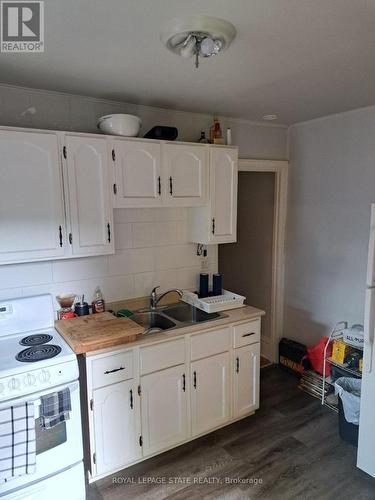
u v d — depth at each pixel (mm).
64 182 2096
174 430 2369
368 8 1294
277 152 3432
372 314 2100
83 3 1245
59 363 1846
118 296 2689
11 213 1968
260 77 2027
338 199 3061
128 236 2680
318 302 3342
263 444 2488
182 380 2357
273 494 2057
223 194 2740
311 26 1429
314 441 2523
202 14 1329
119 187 2275
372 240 2055
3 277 2236
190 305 2846
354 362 2703
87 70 1893
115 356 2070
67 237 2146
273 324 3748
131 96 2383
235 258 4293
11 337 2184
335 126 3008
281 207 3549
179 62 1789
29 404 1738
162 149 2408
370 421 2150
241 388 2676
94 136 2152
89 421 2033
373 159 2758
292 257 3568
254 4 1263
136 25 1410
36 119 2227
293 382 3385
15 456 1706
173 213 2879
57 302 2426
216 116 2986
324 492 2070
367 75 2010
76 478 1944
